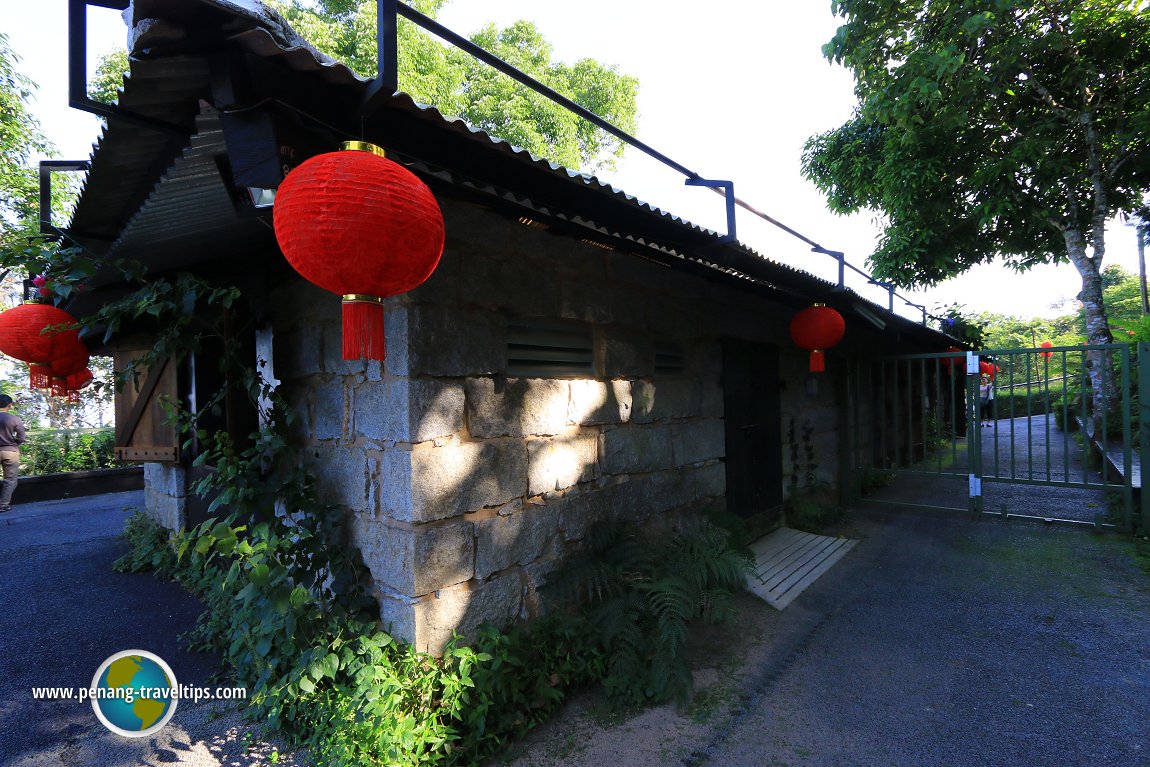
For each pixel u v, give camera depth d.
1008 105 7.89
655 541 3.83
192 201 2.29
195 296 2.74
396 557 2.49
